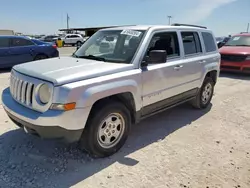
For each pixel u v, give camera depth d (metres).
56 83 2.81
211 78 5.75
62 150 3.57
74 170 3.11
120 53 3.86
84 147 3.29
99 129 3.26
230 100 6.54
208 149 3.76
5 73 9.90
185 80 4.71
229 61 9.94
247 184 2.94
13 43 10.39
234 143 4.00
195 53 5.07
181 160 3.42
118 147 3.58
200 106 5.57
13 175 2.96
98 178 2.96
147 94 3.84
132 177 2.99
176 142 3.97
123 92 3.41
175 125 4.70
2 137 3.95
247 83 8.73
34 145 3.70
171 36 4.45
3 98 3.56
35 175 2.98
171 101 4.49
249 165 3.35
